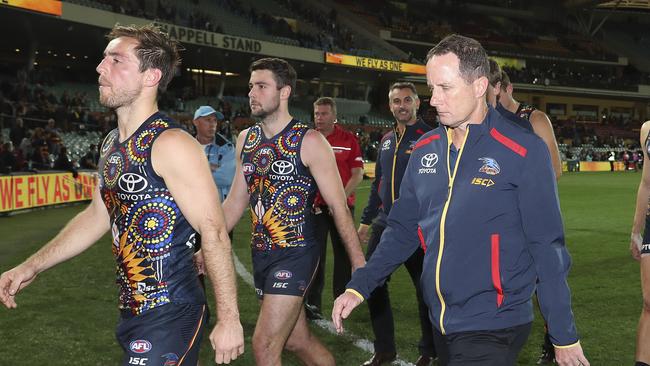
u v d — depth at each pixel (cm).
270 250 330
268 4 3812
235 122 2939
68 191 1509
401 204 250
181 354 221
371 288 249
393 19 4597
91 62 3095
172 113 2677
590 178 2880
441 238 228
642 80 5125
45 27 2388
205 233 216
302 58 3384
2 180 1248
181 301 222
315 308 533
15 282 244
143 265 220
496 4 5266
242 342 217
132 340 220
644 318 339
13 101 2077
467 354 222
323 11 4222
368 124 3719
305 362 337
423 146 244
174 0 3155
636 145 4678
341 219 328
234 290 218
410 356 436
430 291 235
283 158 329
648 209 336
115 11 2538
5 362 423
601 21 5556
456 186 228
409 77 4075
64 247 251
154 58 220
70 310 556
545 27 5366
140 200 217
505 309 225
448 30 4747
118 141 224
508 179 221
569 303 218
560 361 217
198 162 216
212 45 2897
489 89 333
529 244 223
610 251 891
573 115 5009
